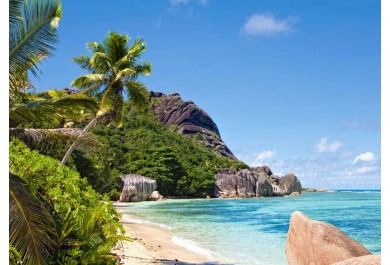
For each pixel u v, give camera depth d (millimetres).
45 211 5117
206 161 77125
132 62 22344
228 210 36781
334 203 49156
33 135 8609
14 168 6801
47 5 6402
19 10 6211
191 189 63594
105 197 8367
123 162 59375
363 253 6164
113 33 22391
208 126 125312
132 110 84188
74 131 10133
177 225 22016
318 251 6406
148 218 26625
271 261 11344
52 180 7062
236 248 13750
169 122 120688
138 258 10523
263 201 55938
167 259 10938
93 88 21859
